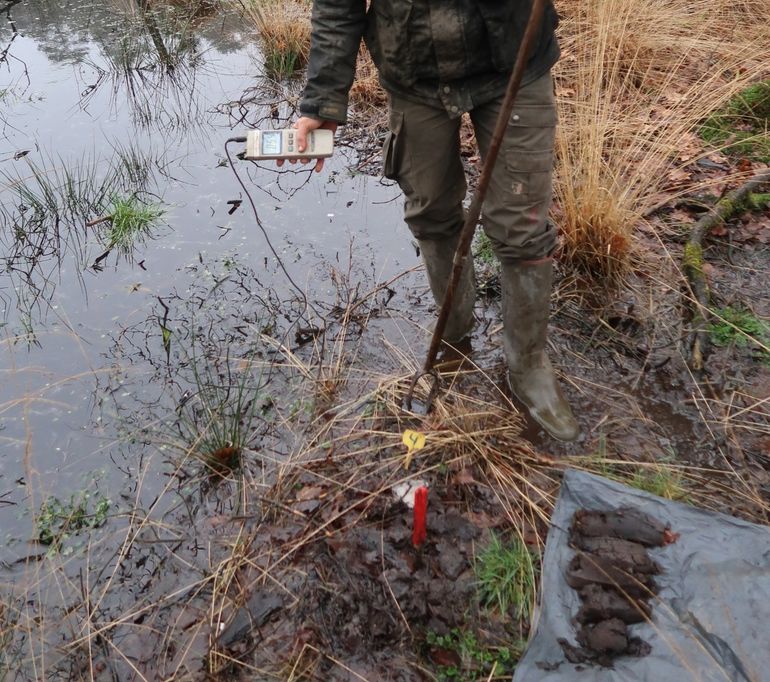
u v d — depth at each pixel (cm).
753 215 368
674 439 262
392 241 386
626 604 195
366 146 475
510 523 232
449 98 230
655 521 215
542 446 262
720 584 197
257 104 536
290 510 242
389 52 231
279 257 376
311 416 282
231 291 355
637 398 280
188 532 243
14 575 236
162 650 209
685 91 454
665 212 374
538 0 182
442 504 238
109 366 315
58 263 379
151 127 507
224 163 462
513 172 236
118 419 290
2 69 605
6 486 266
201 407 291
